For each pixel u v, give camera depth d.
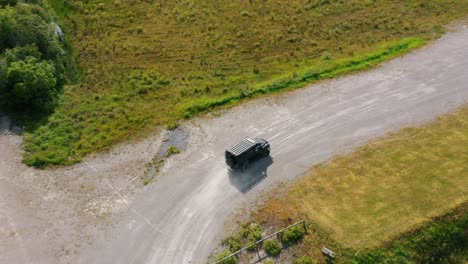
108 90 47.78
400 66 48.25
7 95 44.06
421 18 56.88
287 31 56.59
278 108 43.91
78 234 33.22
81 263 31.28
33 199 36.03
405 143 38.84
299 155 38.53
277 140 40.19
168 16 60.88
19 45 46.91
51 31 51.12
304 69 48.91
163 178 37.44
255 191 35.69
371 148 38.62
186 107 44.50
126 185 37.00
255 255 31.30
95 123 43.22
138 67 51.41
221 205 34.84
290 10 60.97
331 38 54.66
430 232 31.88
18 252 32.12
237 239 32.28
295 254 31.25
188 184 36.72
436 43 51.47
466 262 31.45
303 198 34.75
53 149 40.41
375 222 32.53
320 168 37.19
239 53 53.16
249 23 58.72
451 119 40.97
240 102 45.06
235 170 37.56
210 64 51.50
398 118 41.50
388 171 36.41
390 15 58.03
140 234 33.06
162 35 57.16
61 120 43.38
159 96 46.78
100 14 61.50
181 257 31.48
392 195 34.44
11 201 35.91
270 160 38.28
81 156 39.88
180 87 47.94
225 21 59.38
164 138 41.41
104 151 40.34
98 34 57.56
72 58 52.97
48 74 45.31
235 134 41.25
